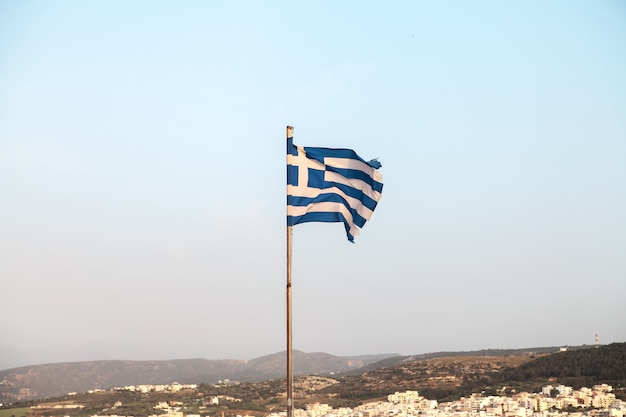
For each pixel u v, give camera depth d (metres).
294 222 31.70
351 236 32.56
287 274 31.11
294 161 31.89
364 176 32.78
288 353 30.42
